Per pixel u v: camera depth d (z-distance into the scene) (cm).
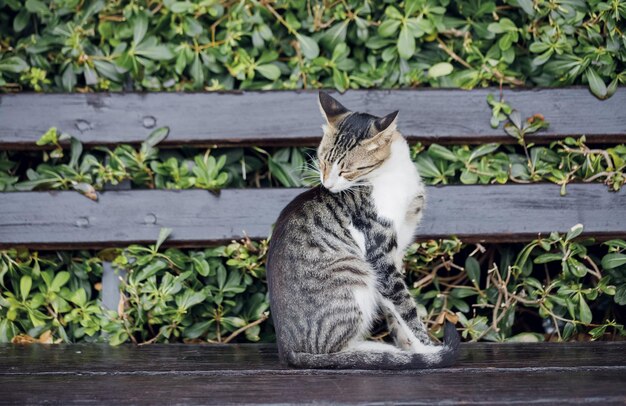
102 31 321
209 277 322
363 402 212
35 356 277
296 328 262
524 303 321
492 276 327
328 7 323
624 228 312
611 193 313
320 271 268
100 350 290
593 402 212
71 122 315
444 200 314
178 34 325
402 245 294
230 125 317
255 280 329
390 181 285
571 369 247
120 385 232
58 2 320
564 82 321
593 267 326
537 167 322
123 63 316
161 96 316
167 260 313
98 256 318
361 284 271
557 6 314
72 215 312
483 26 322
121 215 313
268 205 314
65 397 220
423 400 212
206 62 323
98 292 334
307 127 317
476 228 314
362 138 280
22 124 314
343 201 284
